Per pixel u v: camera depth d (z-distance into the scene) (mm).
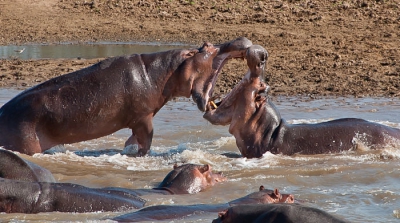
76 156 24906
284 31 50500
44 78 39906
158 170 23125
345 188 20719
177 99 35344
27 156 24109
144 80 24891
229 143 27453
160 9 57656
